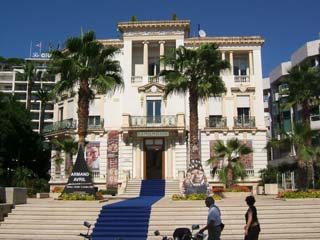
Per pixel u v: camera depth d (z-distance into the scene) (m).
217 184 34.34
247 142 35.56
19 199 17.89
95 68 23.58
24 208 17.08
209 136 35.78
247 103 36.62
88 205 17.36
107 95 36.91
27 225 15.56
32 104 85.94
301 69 25.78
